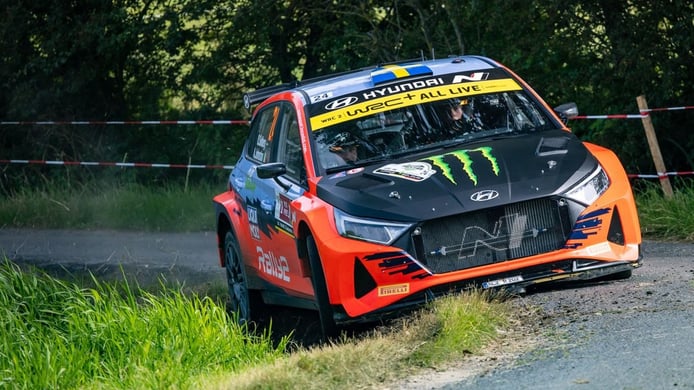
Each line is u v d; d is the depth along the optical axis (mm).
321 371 11109
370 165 14352
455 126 14953
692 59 25188
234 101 35656
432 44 30250
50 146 36938
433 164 13688
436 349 11297
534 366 10555
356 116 15148
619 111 27359
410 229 12750
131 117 37250
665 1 24812
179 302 15195
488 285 12852
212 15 33906
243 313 17781
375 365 11125
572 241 12969
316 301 13773
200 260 24016
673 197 21359
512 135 14820
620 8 25734
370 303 12859
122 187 33250
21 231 30703
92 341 14719
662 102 26141
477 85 15625
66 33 35125
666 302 12555
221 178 34625
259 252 16406
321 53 34031
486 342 11617
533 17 26234
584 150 13992
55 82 36281
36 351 14211
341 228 13078
